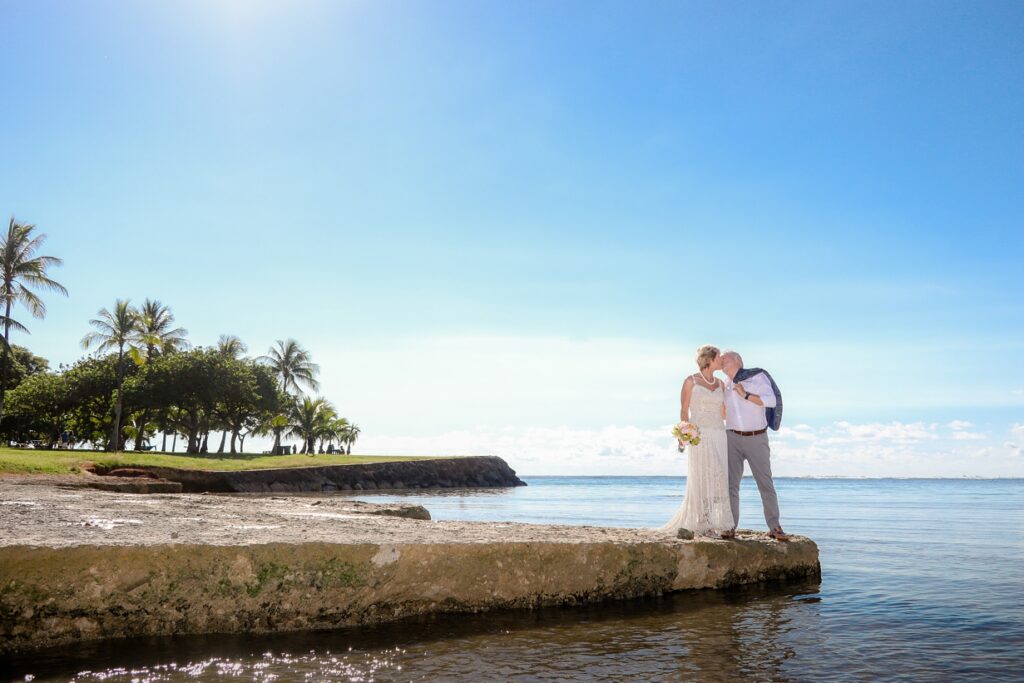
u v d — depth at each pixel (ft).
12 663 13.79
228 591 16.37
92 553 15.29
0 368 224.33
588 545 21.20
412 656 14.96
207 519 23.71
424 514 38.22
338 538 18.79
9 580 14.49
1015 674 14.70
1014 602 22.33
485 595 19.38
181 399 201.67
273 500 38.73
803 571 26.25
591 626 18.08
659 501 122.62
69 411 211.00
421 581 18.45
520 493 186.19
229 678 13.16
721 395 26.17
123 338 184.65
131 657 14.30
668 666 14.57
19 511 23.32
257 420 239.30
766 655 15.70
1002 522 61.05
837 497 151.74
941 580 26.66
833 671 14.69
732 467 26.55
